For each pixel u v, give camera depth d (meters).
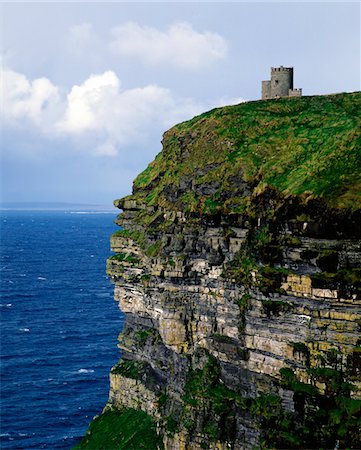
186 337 77.94
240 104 89.50
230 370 71.56
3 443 109.25
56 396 128.25
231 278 71.50
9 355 153.50
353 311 59.88
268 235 66.56
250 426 68.19
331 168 66.69
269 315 65.75
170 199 84.31
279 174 70.75
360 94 85.12
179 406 78.44
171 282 79.38
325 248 61.75
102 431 88.06
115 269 92.38
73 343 164.38
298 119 80.06
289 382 63.22
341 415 59.50
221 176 76.88
